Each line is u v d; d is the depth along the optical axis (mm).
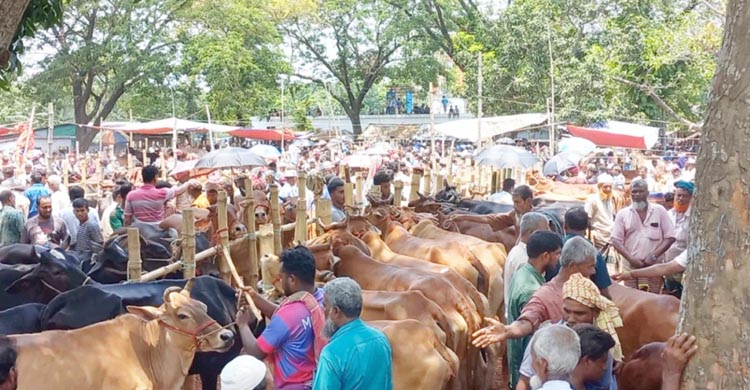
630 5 29469
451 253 9258
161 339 5816
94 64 36219
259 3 39594
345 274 8055
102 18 36656
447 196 14992
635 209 9500
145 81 37531
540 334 4094
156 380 5785
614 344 4406
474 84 32062
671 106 29344
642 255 9406
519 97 30312
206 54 35938
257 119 44562
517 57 30594
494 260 9516
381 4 42031
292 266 5152
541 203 15344
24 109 45125
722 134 3605
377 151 27359
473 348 7520
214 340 5930
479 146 23266
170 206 11805
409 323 6297
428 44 40312
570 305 4867
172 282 6957
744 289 3531
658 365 4789
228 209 8875
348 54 42812
